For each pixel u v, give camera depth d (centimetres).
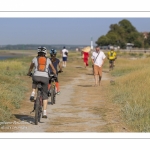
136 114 2147
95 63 3931
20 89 3300
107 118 2191
